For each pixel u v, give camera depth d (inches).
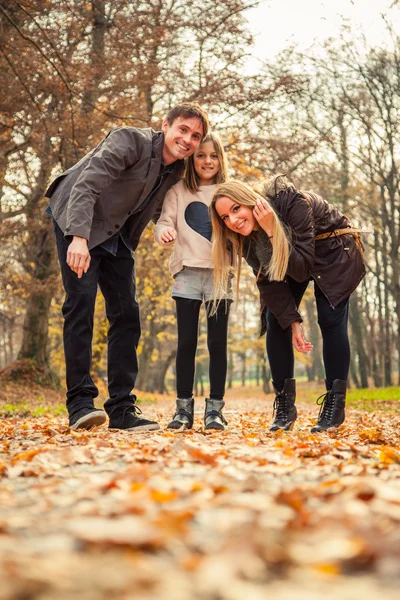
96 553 44.8
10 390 675.4
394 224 1005.2
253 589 37.7
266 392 1859.0
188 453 112.1
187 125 175.8
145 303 1095.0
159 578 38.9
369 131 919.7
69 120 511.5
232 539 48.9
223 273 178.1
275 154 661.3
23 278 702.5
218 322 189.6
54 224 177.0
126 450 117.5
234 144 620.1
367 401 658.2
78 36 537.3
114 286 180.9
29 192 697.0
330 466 97.8
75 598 34.4
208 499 68.0
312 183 920.9
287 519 56.9
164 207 191.2
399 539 48.8
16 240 753.0
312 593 37.5
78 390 171.8
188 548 47.5
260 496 67.7
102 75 555.5
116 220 174.4
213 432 173.3
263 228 166.1
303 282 187.8
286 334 186.2
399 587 39.4
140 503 62.6
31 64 485.1
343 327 181.0
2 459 110.4
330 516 56.7
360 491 68.8
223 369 191.0
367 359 1226.6
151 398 962.1
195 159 189.8
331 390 182.7
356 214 1055.0
